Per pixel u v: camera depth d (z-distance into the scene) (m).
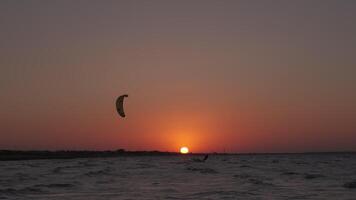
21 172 72.06
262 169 80.38
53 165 108.44
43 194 38.47
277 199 34.78
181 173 66.31
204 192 39.47
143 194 38.28
